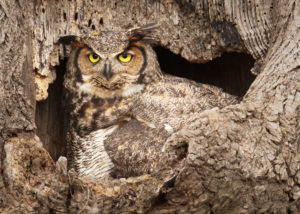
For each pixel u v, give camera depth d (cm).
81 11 752
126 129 663
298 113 579
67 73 743
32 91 627
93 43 692
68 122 769
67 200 527
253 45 727
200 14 757
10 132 575
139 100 708
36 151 575
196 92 716
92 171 686
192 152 525
